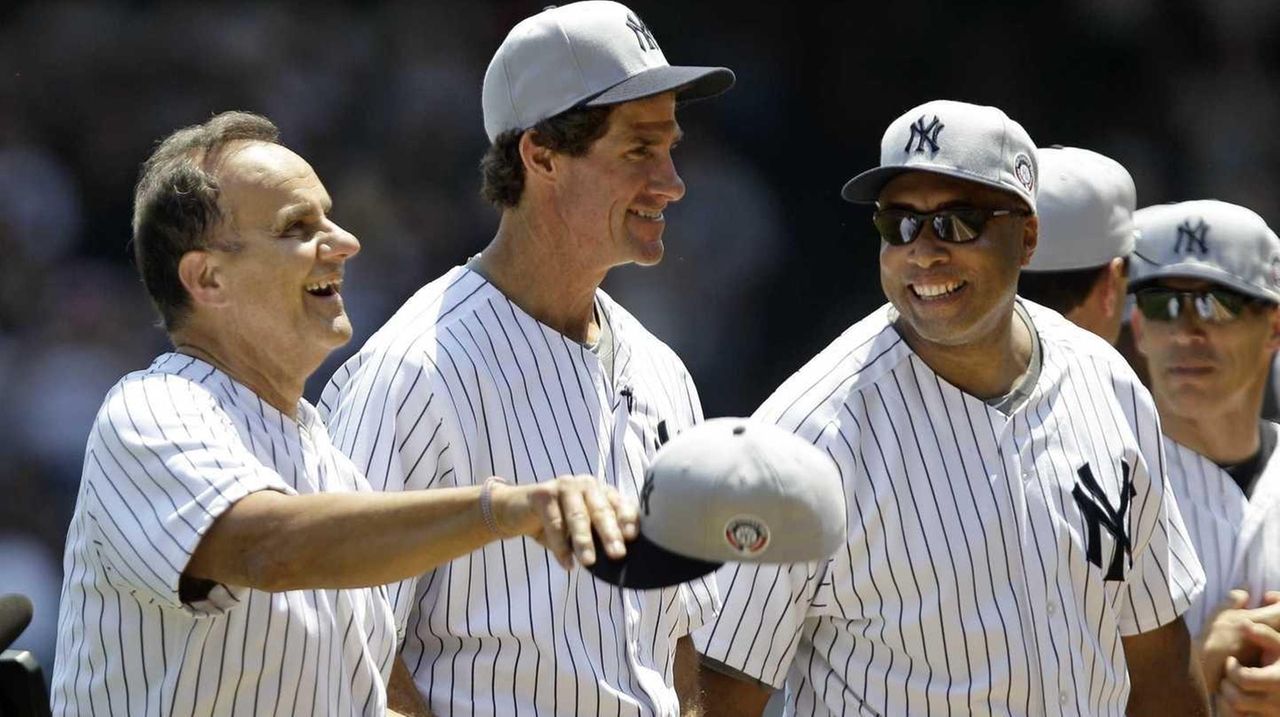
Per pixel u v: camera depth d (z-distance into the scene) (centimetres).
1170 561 1703
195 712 1262
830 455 1563
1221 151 5612
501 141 1562
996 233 1560
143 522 1234
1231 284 1891
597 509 1130
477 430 1498
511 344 1535
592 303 1617
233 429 1298
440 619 1498
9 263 4956
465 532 1159
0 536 4362
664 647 1568
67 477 4522
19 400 4606
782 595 1562
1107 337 1933
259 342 1346
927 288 1559
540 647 1479
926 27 5544
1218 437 1953
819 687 1603
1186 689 1730
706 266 5103
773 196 5394
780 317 5191
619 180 1534
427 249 5053
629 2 5519
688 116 5403
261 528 1202
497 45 5550
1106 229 1892
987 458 1584
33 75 5309
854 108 5497
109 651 1278
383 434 1468
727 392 5006
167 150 1358
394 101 5344
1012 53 5581
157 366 1341
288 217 1330
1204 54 5712
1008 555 1568
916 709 1555
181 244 1330
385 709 1385
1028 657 1556
